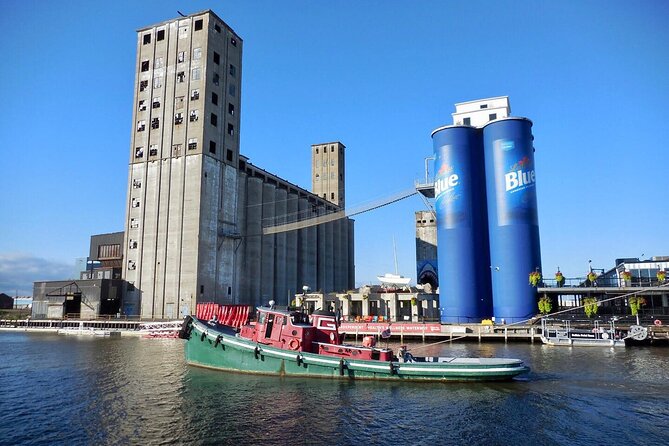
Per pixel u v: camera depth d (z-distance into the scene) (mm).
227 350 33125
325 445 18609
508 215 63781
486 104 77500
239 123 91312
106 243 92188
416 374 28922
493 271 64562
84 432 20203
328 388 27641
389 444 18750
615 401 24656
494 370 28688
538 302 60156
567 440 19156
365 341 32469
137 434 19875
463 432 20094
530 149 65812
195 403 24578
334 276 128875
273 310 33000
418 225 122500
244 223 91312
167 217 80312
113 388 28375
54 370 35281
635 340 50188
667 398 25188
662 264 69812
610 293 60750
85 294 81125
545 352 44062
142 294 79438
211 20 85625
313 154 146125
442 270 67062
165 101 84938
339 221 134500
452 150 68250
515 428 20562
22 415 22734
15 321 85000
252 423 21266
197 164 79938
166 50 86938
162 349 49375
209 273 79125
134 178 85000
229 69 89688
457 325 56531
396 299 76438
